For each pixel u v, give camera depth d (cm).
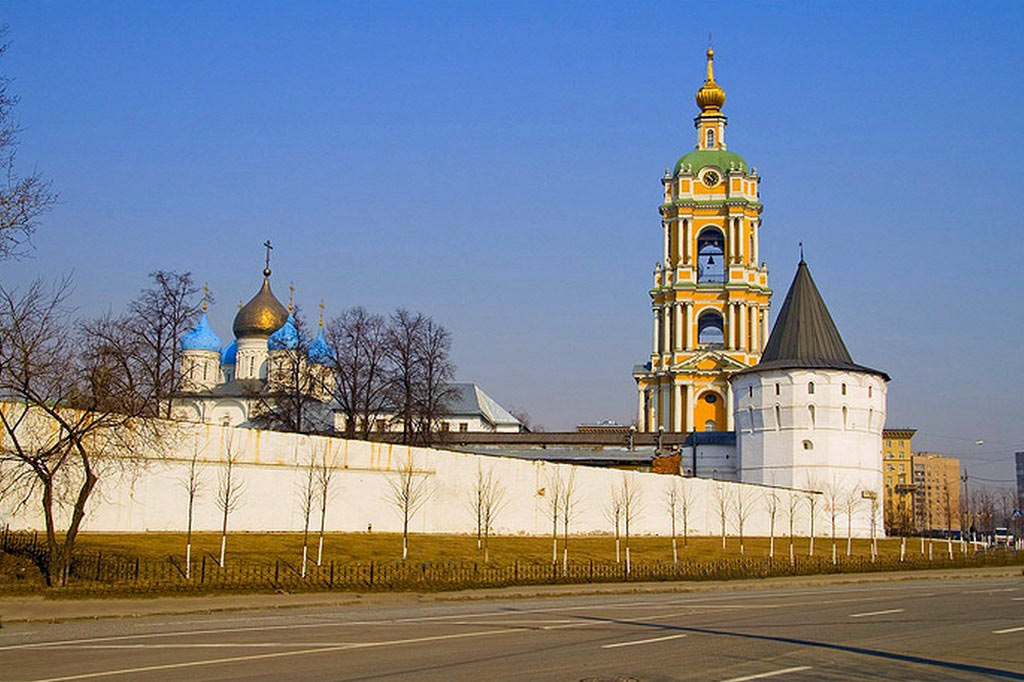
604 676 2245
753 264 13925
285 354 9525
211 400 13438
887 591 5453
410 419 9325
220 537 5934
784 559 7775
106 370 5228
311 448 6650
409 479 6838
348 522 6800
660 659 2519
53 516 5322
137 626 3272
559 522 8112
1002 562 8431
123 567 4712
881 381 10600
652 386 13875
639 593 5247
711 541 8650
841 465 10200
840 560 7988
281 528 6469
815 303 10825
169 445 5888
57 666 2334
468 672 2284
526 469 7944
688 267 13938
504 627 3266
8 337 4412
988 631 3259
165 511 5888
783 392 10362
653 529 8719
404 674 2247
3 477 4962
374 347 9256
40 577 4325
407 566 5691
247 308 14000
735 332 13675
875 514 10306
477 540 7212
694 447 11219
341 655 2547
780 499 9688
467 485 7556
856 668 2420
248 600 4169
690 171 14075
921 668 2438
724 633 3120
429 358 9344
